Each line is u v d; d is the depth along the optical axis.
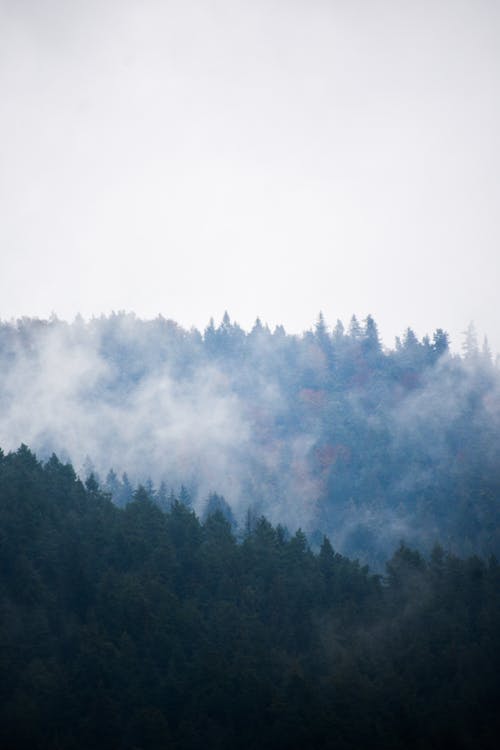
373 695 118.81
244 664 120.62
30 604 127.00
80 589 133.62
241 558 149.38
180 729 111.19
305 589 145.12
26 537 136.25
